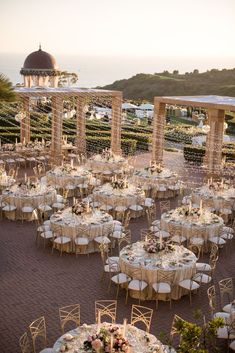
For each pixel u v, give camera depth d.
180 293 11.41
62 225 13.80
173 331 8.95
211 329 7.69
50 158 25.80
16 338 9.58
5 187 19.28
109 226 14.33
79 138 27.94
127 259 11.51
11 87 13.98
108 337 7.80
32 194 16.95
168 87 97.00
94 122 36.28
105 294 11.56
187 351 7.06
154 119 25.20
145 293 11.28
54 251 14.18
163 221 14.74
